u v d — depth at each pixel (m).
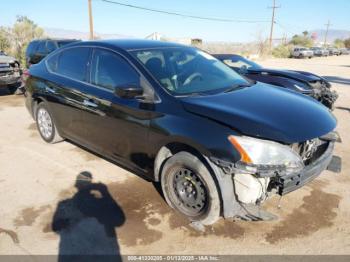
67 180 4.02
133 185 3.89
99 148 4.09
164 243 2.90
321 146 3.30
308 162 3.05
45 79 4.72
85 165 4.43
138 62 3.47
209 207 2.93
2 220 3.21
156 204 3.48
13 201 3.54
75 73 4.25
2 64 8.70
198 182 2.99
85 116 4.05
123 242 2.91
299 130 2.75
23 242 2.90
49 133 5.11
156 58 3.64
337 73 18.70
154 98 3.22
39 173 4.20
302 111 3.10
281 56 42.72
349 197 3.68
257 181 2.75
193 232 3.04
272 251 2.82
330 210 3.42
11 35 21.95
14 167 4.38
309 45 67.75
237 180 2.80
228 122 2.75
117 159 3.86
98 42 4.06
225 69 4.14
